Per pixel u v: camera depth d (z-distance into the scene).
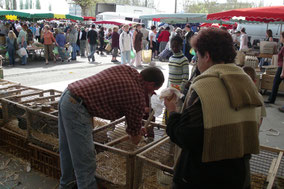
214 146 1.39
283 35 6.12
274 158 2.57
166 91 1.80
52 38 12.04
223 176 1.49
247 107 1.47
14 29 14.84
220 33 1.52
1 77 5.63
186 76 3.89
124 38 11.55
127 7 25.84
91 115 2.16
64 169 2.47
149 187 2.39
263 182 2.42
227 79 1.43
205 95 1.39
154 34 15.05
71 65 11.95
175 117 1.59
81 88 2.09
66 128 2.16
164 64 12.84
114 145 2.82
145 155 2.40
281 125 5.18
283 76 5.98
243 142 1.46
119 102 2.12
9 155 3.49
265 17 6.44
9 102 3.43
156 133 3.21
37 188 2.88
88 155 2.20
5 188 2.87
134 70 2.29
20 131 3.39
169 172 2.19
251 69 3.03
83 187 2.21
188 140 1.44
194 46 1.60
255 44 14.36
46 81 8.38
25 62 11.73
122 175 2.55
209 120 1.36
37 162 3.17
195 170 1.52
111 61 13.56
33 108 3.15
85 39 14.98
